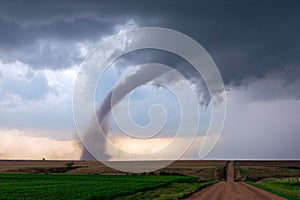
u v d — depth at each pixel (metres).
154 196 54.94
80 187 69.44
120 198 51.31
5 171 166.00
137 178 111.81
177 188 73.06
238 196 52.69
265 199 47.78
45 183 81.88
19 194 53.47
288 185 82.69
